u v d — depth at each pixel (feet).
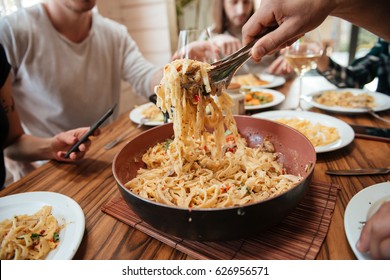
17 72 5.89
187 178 2.82
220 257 1.97
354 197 2.27
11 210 2.55
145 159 3.09
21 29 5.60
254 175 2.84
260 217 1.84
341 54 13.32
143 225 2.31
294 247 2.00
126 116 5.12
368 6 3.05
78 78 6.22
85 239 2.22
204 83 2.64
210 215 1.78
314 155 2.42
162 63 12.62
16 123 4.65
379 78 6.39
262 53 2.71
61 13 5.84
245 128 3.46
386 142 3.44
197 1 11.43
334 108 4.47
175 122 2.87
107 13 10.95
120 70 7.36
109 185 2.98
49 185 3.05
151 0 11.59
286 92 5.89
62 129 6.41
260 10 2.90
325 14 2.82
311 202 2.45
